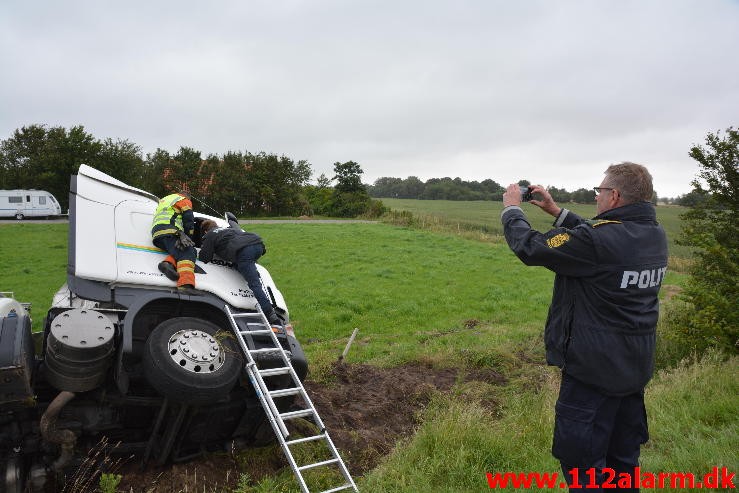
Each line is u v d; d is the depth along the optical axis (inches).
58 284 715.4
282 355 203.2
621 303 124.0
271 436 220.8
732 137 365.1
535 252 128.6
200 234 265.0
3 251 956.0
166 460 205.0
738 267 340.2
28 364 168.7
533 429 220.7
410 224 1576.0
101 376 180.7
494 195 4259.4
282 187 2075.5
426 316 589.3
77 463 187.2
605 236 123.8
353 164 2142.0
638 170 130.9
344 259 950.4
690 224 384.2
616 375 123.9
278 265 877.8
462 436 206.8
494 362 362.6
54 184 1797.5
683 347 368.2
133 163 1845.5
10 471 177.0
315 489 191.8
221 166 1977.1
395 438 250.8
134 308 193.9
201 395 179.3
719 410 229.1
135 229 231.1
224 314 221.6
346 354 383.6
